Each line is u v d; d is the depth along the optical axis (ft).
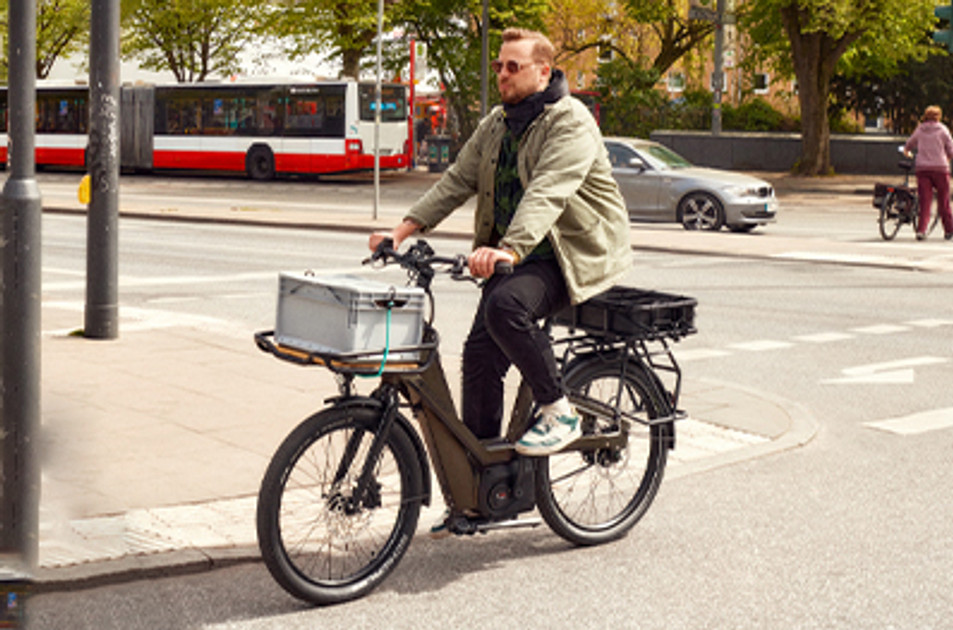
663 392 16.83
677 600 14.25
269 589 14.33
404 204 94.53
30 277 13.58
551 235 14.66
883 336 34.53
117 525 15.76
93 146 29.76
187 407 22.72
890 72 132.87
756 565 15.55
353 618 13.52
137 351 28.45
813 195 103.91
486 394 15.07
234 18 150.71
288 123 128.57
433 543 16.30
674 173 68.90
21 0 13.56
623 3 152.05
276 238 65.10
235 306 38.32
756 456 21.09
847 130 144.56
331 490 13.89
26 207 13.47
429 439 14.49
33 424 13.64
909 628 13.48
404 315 13.61
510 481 15.03
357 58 141.08
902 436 22.98
